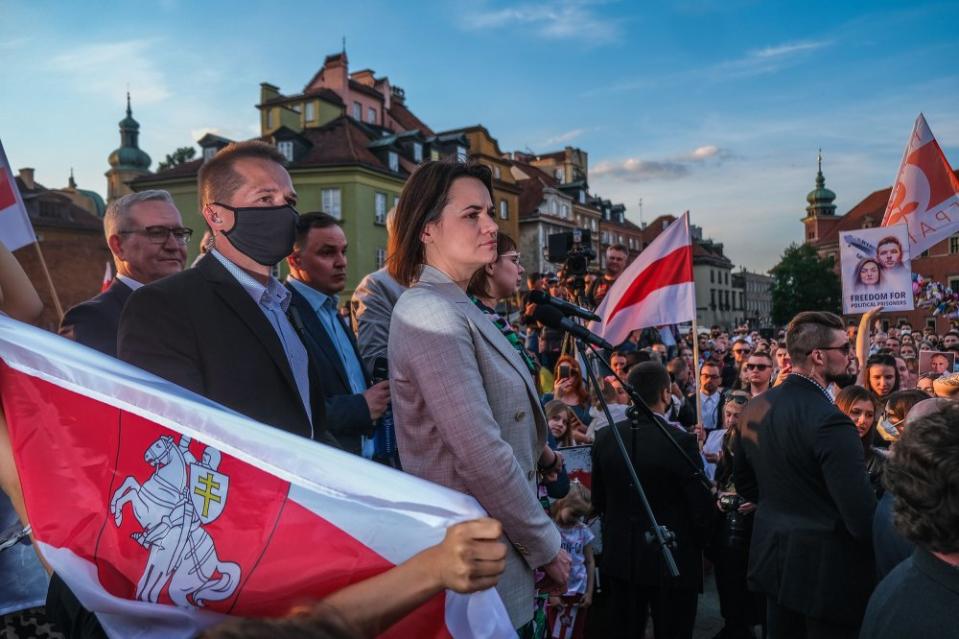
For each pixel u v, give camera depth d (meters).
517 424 2.03
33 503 1.45
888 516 2.33
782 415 3.08
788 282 82.56
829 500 2.92
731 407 5.61
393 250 2.21
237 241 2.03
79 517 1.44
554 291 7.02
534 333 7.32
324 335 3.03
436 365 1.88
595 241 64.88
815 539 2.91
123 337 1.81
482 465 1.82
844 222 88.31
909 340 15.16
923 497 1.52
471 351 1.95
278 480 1.43
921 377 6.24
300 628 0.82
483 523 1.27
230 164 2.05
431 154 40.84
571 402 5.57
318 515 1.40
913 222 6.35
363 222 35.25
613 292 6.51
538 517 1.88
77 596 1.40
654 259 6.30
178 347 1.81
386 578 1.26
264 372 1.91
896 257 6.11
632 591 4.00
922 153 6.39
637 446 3.87
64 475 1.46
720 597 4.32
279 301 2.17
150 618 1.39
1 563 2.06
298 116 39.66
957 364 7.62
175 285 1.90
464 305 2.05
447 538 1.27
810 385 3.10
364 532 1.38
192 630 1.38
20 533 2.10
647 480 3.82
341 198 34.97
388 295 3.47
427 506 1.38
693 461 3.71
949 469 1.48
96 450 1.47
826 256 85.31
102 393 1.50
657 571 3.76
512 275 3.29
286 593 1.36
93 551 1.42
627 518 3.90
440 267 2.13
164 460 1.46
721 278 105.19
